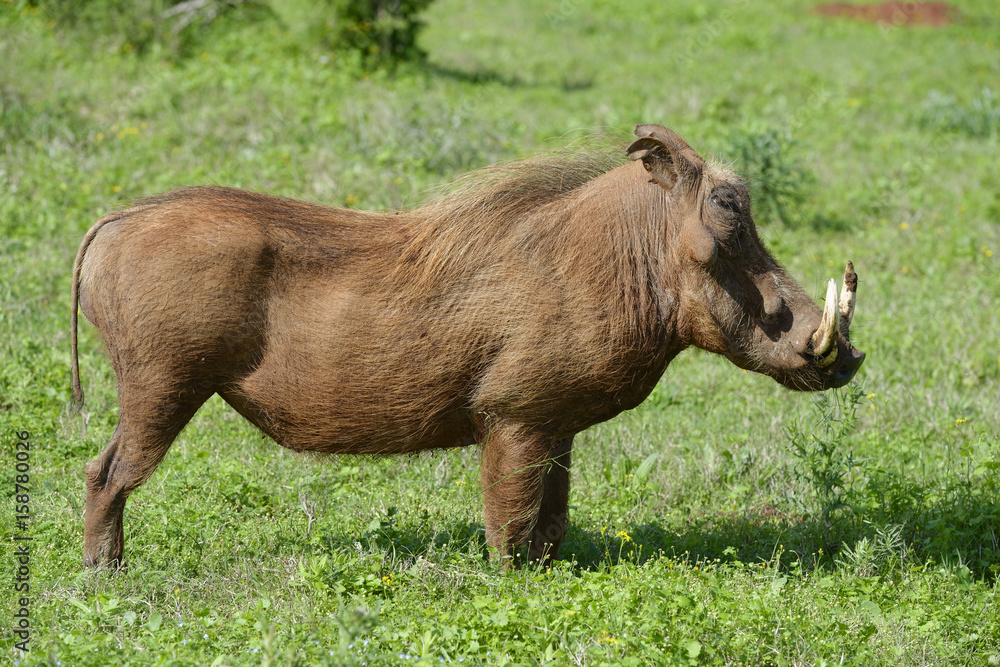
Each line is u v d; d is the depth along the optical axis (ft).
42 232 80.89
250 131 105.19
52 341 66.74
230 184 89.66
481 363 40.73
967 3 280.72
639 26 230.48
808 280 86.58
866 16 263.70
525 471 41.73
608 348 40.50
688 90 153.58
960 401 64.75
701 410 66.23
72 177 90.68
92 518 42.70
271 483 53.06
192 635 36.50
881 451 58.59
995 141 134.31
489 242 40.96
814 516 50.60
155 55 135.23
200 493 50.42
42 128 99.50
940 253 94.22
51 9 140.87
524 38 211.61
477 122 113.70
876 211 105.81
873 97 160.56
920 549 49.55
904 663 38.40
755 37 217.97
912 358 72.79
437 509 50.96
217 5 152.15
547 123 128.26
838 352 40.91
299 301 40.73
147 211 41.57
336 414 41.55
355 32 147.64
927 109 146.61
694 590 41.78
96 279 41.24
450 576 42.42
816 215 101.91
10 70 113.60
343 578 41.47
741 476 57.82
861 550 46.03
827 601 42.73
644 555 47.80
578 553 47.65
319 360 40.75
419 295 40.60
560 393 40.91
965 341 75.31
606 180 42.32
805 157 115.34
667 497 54.90
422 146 102.58
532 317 40.11
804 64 191.11
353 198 90.22
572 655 35.63
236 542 46.52
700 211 40.45
